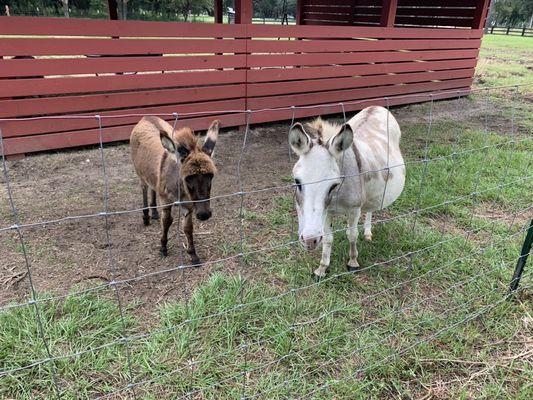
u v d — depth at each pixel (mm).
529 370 2805
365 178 3352
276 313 3203
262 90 7332
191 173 3205
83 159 5949
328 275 3713
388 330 3115
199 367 2723
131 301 3289
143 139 4035
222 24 6508
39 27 5266
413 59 9188
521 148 6781
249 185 5469
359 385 2660
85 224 4367
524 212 4879
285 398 2561
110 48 5816
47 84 5590
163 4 27125
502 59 17719
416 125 8125
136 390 2572
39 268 3621
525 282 3633
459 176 5582
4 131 5535
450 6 10445
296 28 7250
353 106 8703
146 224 4402
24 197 4836
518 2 65625
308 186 2777
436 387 2709
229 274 3676
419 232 4375
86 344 2846
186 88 6613
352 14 11781
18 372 2617
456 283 3648
